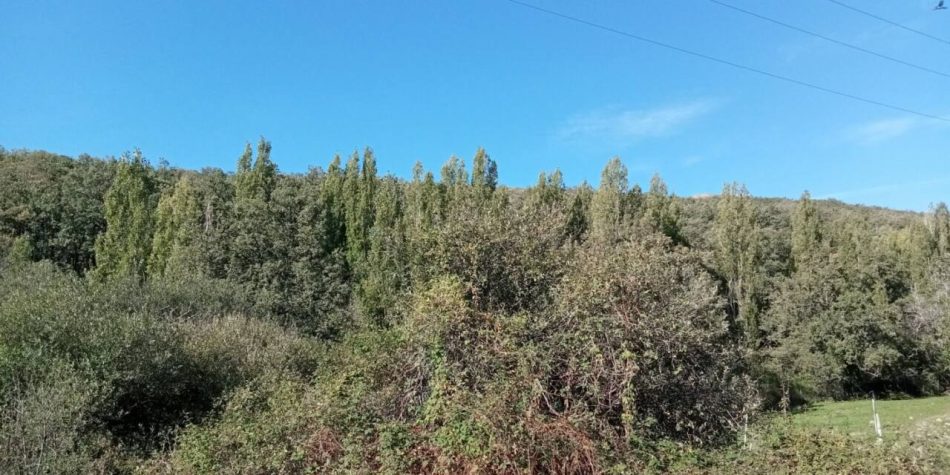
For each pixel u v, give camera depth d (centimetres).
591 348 717
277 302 3022
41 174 5041
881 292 3238
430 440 641
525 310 834
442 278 859
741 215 3931
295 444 680
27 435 797
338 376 831
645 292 784
